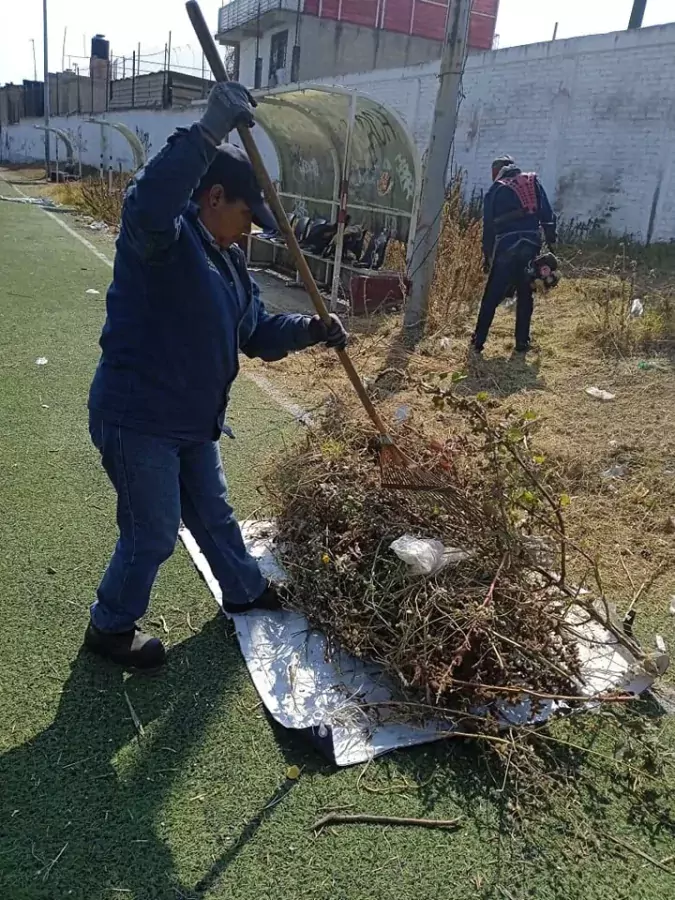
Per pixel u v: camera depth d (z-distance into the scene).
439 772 2.28
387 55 29.52
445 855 2.02
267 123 10.27
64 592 3.00
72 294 8.57
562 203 12.93
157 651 2.60
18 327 7.00
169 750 2.29
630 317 7.29
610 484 4.21
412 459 3.12
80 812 2.07
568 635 2.74
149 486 2.35
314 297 2.55
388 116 7.57
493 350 6.82
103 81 42.56
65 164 29.33
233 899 1.87
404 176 8.29
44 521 3.52
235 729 2.39
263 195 2.25
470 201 13.93
